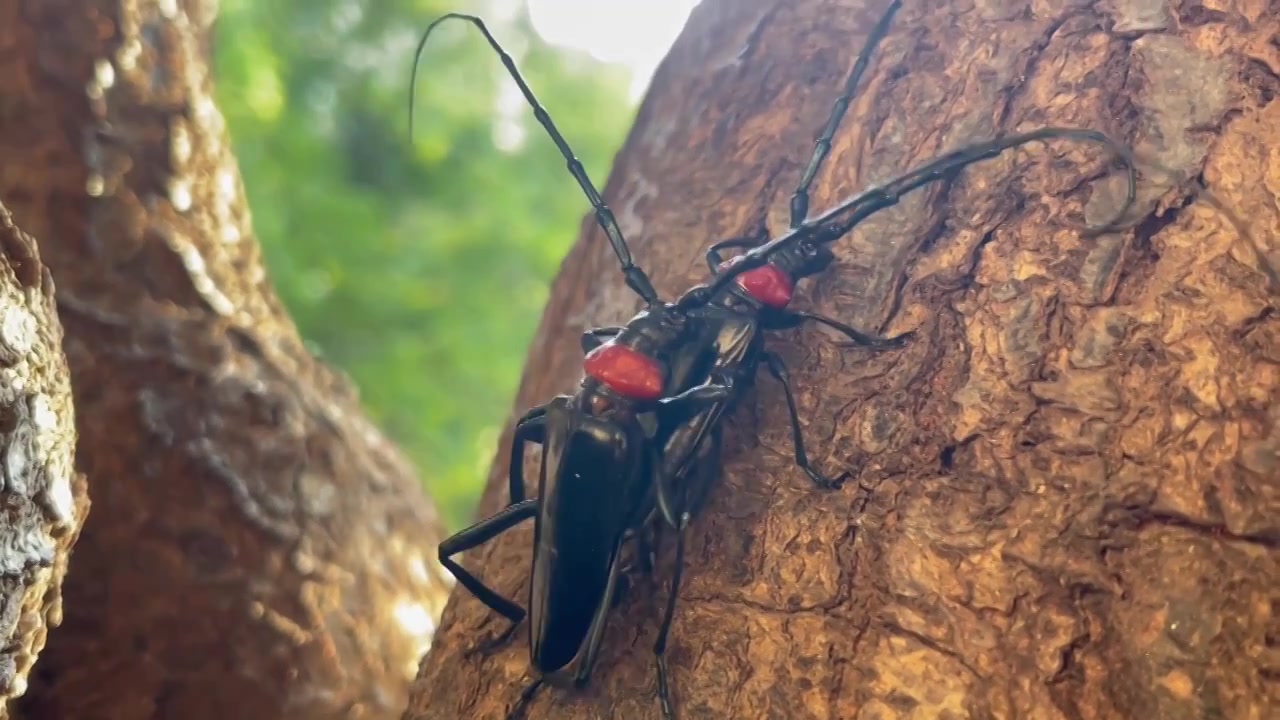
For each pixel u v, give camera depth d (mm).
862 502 72
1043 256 72
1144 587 64
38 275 72
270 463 116
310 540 115
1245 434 64
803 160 92
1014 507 68
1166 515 64
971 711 65
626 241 100
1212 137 71
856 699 67
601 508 81
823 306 82
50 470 71
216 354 117
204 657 108
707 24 105
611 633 79
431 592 127
